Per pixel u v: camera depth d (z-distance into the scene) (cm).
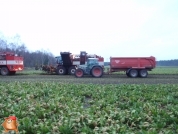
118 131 568
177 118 684
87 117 661
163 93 1133
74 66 2794
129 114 705
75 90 1230
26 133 561
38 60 6981
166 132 560
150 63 2400
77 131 573
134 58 2392
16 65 2703
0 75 2655
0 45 7369
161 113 728
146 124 620
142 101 947
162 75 2750
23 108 776
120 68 2419
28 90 1187
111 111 734
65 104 863
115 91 1193
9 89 1209
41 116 696
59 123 604
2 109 760
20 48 7731
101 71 2383
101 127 585
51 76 2525
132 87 1352
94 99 1016
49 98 988
